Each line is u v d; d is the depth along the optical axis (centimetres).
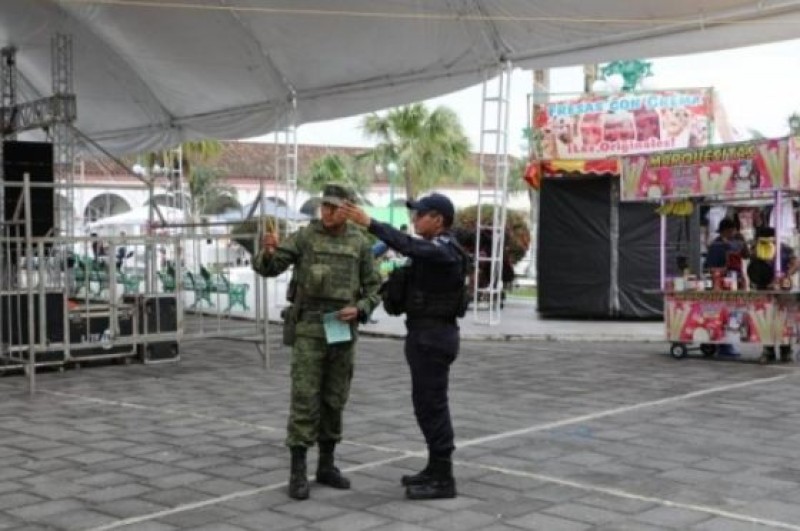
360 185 4247
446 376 540
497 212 1580
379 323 1633
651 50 1389
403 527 488
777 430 736
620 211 1695
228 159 4891
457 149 3709
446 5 1404
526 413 811
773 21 1245
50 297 1088
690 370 1093
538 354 1257
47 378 1052
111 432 742
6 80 1941
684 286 1192
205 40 1702
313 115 1898
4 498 551
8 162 1481
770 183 1095
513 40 1464
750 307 1147
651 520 498
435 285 529
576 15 1339
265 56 1722
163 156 3312
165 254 1373
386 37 1548
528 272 3309
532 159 1775
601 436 713
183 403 878
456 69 1578
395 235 518
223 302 2009
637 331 1512
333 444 571
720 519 499
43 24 1764
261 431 740
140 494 557
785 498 541
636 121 1703
